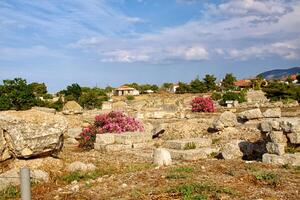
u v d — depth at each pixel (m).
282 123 12.86
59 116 14.00
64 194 10.00
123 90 111.19
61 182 12.09
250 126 20.98
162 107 47.50
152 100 72.31
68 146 22.30
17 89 42.06
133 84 121.88
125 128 21.95
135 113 36.56
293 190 9.05
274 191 9.05
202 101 41.03
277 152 12.50
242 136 19.52
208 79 97.75
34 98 43.28
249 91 72.44
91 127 22.17
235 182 9.89
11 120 12.93
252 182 9.88
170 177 10.57
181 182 9.94
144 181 10.55
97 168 13.98
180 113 36.88
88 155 17.56
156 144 20.36
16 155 12.78
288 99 57.47
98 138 20.16
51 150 13.27
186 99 70.19
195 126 22.73
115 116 22.36
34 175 11.99
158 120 32.19
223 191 8.92
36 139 12.82
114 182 10.84
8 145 12.81
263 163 12.45
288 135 12.72
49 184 11.79
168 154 14.38
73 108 49.25
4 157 12.73
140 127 22.70
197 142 18.08
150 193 9.19
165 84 124.81
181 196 8.82
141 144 19.98
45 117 13.66
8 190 10.91
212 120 24.08
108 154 17.89
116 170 13.62
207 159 15.47
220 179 10.16
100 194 9.66
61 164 13.52
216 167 11.82
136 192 9.34
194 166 12.27
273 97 62.31
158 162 14.27
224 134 20.67
